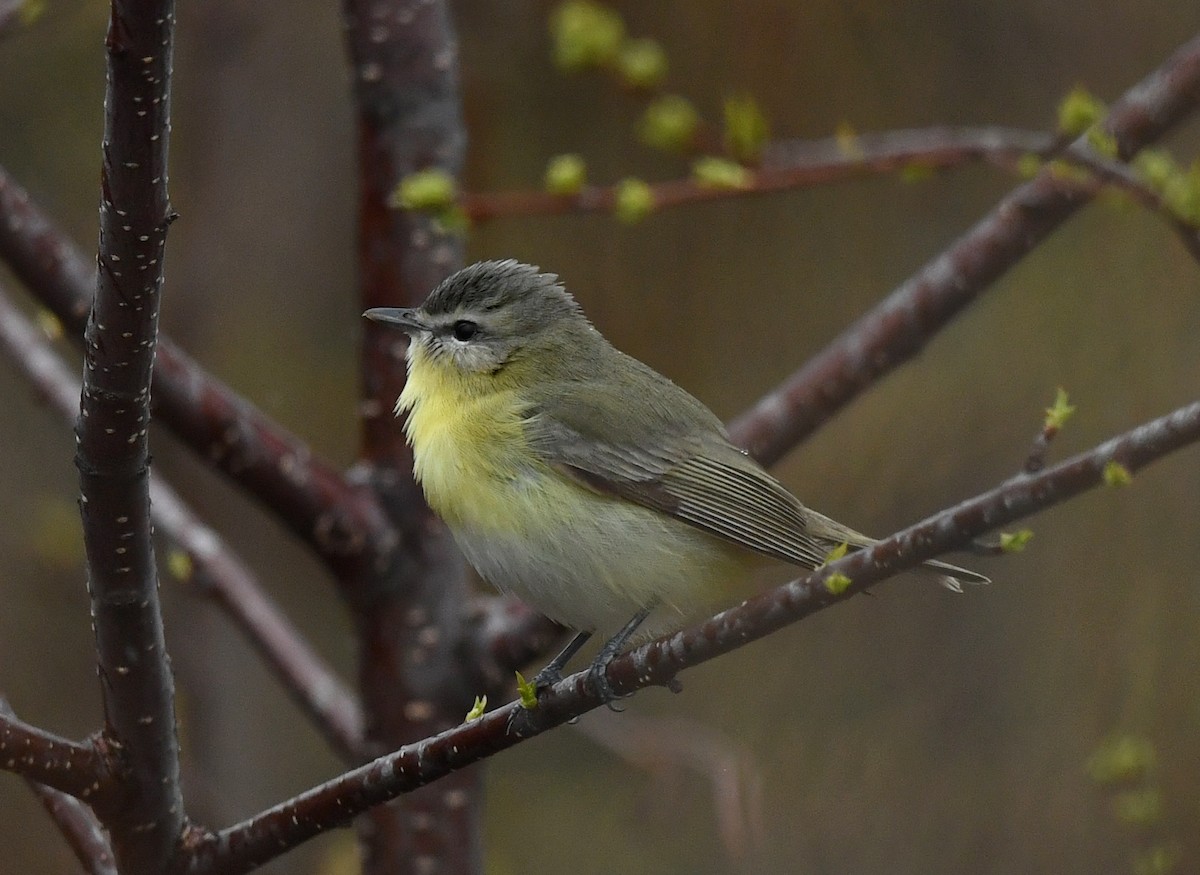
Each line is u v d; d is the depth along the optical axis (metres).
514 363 9.11
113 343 5.33
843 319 14.56
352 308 13.65
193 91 13.02
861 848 13.56
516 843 14.41
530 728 6.34
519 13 14.31
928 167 7.53
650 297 14.63
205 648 11.93
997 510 5.23
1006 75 14.47
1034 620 13.72
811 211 14.75
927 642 14.09
